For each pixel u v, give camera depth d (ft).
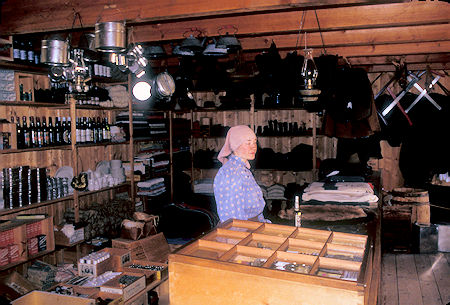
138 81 14.66
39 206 13.92
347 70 11.89
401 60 16.87
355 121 12.46
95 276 12.26
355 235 6.05
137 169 19.38
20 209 12.89
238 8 8.89
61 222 15.35
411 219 18.47
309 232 6.36
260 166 21.93
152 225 14.93
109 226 16.21
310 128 21.74
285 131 21.58
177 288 5.27
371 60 18.65
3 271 12.69
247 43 14.96
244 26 12.35
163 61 18.79
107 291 11.10
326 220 8.75
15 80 12.92
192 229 18.26
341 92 11.76
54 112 15.79
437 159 18.62
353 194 10.40
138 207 19.02
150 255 14.26
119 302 10.74
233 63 12.35
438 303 12.96
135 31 13.41
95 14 9.91
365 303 4.37
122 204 17.48
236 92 15.97
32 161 14.93
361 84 11.69
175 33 13.05
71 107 14.83
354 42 13.87
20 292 11.64
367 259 4.99
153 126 20.67
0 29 10.73
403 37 13.44
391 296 13.55
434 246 18.10
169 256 5.31
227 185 8.31
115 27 7.81
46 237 13.75
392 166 22.35
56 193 14.49
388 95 18.79
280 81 12.11
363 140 18.45
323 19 11.56
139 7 9.59
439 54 18.29
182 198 22.11
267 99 21.40
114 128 18.04
